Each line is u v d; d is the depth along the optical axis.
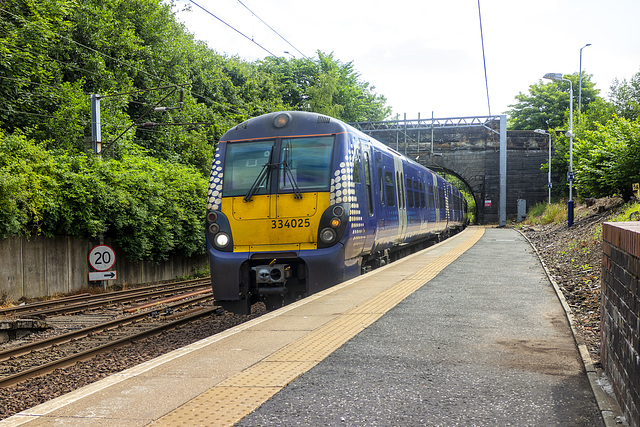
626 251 3.83
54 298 16.41
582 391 4.41
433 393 4.39
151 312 12.30
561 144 47.09
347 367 5.10
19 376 7.18
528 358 5.35
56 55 24.62
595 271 11.77
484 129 50.22
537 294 9.09
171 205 21.38
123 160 21.47
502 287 9.84
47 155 16.89
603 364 4.88
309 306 8.17
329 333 6.44
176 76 32.44
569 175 27.75
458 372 4.93
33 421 3.85
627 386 3.72
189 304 13.96
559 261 15.01
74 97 22.72
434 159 50.66
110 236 19.50
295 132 10.45
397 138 49.09
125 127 24.73
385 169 13.66
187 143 31.58
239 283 9.98
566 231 24.86
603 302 4.95
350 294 9.12
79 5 26.33
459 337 6.20
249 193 10.14
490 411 4.00
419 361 5.28
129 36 28.33
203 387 4.57
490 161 50.25
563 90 69.50
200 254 24.58
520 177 50.62
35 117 21.52
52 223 16.42
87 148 19.72
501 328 6.63
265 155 10.36
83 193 16.98
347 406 4.12
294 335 6.37
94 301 14.20
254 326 6.91
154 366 5.21
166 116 30.52
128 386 4.61
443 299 8.62
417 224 18.23
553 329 6.57
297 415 3.95
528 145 50.69
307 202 9.96
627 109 58.94
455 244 21.73
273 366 5.15
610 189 23.80
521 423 3.78
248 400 4.25
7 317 12.03
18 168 15.20
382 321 7.05
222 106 36.94
